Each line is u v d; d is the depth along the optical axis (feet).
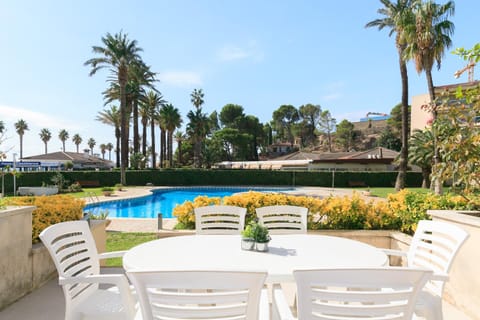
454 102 11.98
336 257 7.39
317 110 214.69
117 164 111.86
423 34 43.27
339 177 85.15
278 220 11.43
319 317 4.66
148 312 4.57
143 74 84.12
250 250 7.91
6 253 9.69
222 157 152.66
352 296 4.65
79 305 7.17
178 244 8.48
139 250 7.89
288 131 217.97
